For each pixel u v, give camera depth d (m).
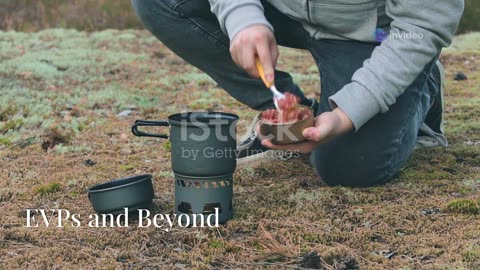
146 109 3.76
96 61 5.00
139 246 2.04
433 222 2.17
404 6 2.23
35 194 2.49
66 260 1.95
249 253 1.98
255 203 2.35
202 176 2.12
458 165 2.74
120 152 3.02
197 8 2.61
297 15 2.50
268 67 2.04
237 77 2.75
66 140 3.18
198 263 1.90
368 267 1.88
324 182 2.55
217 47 2.67
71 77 4.51
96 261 1.94
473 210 2.25
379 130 2.38
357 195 2.39
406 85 2.22
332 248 1.97
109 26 6.47
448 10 2.23
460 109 3.63
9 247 2.05
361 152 2.39
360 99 2.15
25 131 3.31
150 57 5.21
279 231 2.11
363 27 2.41
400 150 2.47
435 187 2.50
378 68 2.19
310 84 4.31
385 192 2.44
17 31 6.32
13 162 2.87
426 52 2.22
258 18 2.10
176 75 4.61
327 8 2.38
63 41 5.72
